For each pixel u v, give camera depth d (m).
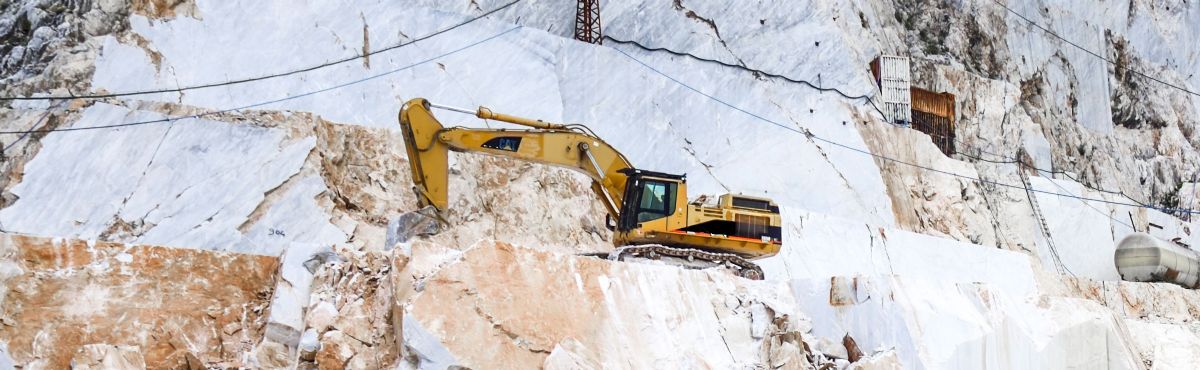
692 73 46.19
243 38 36.78
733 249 31.34
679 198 30.98
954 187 52.16
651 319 24.88
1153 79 71.31
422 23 40.84
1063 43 65.62
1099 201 59.44
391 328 22.97
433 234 29.53
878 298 27.42
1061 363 29.55
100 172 31.19
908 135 51.47
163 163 31.95
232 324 23.44
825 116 48.34
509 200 37.53
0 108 31.30
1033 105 61.97
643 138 43.62
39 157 30.73
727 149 45.31
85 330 21.92
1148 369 33.28
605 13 46.47
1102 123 66.56
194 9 36.25
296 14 38.16
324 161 34.44
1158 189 68.31
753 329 26.38
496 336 22.56
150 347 22.42
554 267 24.12
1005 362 28.39
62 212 30.30
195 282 23.45
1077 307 30.66
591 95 43.28
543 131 31.11
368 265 24.22
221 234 31.53
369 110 38.16
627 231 30.56
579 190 39.91
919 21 58.22
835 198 46.28
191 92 34.84
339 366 22.22
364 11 39.69
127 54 34.22
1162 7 74.69
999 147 57.06
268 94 36.31
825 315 27.70
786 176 45.69
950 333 27.61
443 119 39.19
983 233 52.16
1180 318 49.53
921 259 45.78
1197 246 66.69
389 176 36.12
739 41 48.03
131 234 30.72
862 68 51.41
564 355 22.88
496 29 42.34
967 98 56.72
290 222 32.69
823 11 50.94
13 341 21.16
